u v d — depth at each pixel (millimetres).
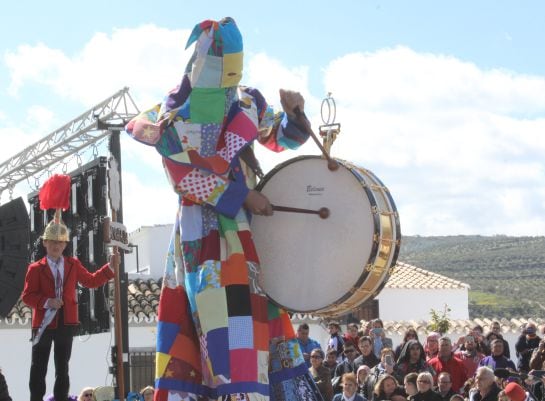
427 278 33062
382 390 13211
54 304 8680
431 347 15555
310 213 6035
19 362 22750
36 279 8789
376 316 30625
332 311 6023
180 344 5832
